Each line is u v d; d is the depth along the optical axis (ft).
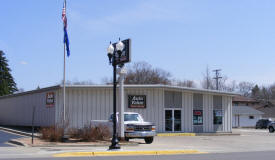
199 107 112.78
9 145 66.74
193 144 77.56
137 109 104.22
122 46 60.80
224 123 117.50
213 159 48.91
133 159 47.88
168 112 107.04
